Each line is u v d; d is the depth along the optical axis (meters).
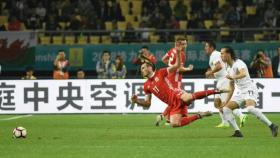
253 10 69.31
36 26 68.50
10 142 30.23
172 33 62.75
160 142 29.69
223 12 67.12
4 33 60.88
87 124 41.91
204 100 49.78
